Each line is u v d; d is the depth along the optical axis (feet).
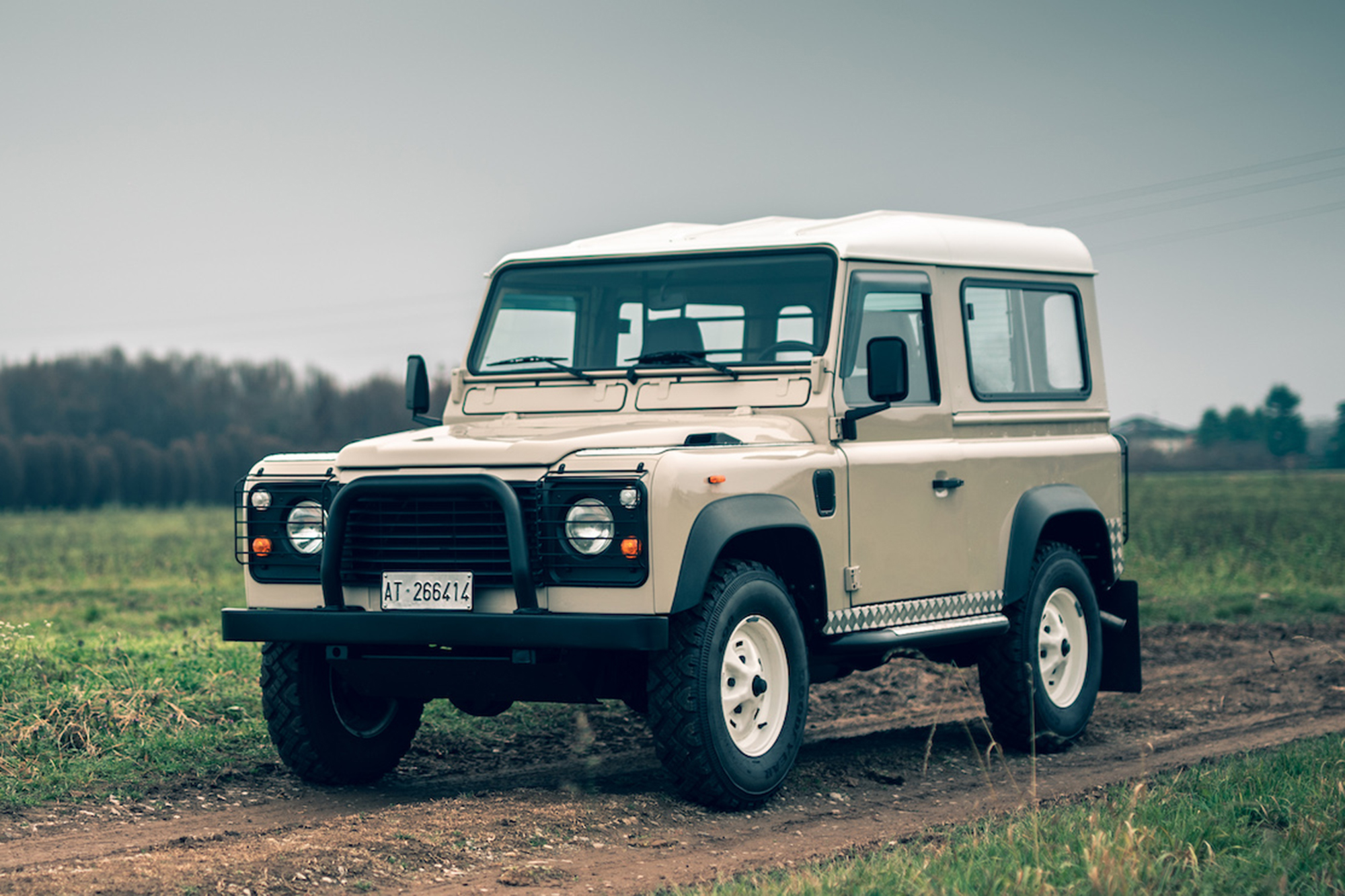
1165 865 14.88
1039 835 16.26
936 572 22.57
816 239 21.48
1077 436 26.66
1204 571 58.65
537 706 27.66
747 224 24.12
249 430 281.33
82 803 19.40
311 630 19.21
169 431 289.33
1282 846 15.69
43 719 23.22
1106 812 17.44
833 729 27.48
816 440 20.66
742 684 19.40
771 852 17.30
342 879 15.51
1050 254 26.48
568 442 18.65
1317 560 62.95
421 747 24.09
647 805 19.35
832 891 14.17
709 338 21.67
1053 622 25.46
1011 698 24.26
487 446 18.81
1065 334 26.71
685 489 18.08
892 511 21.68
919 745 25.22
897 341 19.83
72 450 256.52
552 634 17.80
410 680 19.81
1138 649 27.37
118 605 51.01
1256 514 112.06
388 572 18.97
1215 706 29.32
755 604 19.33
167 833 17.90
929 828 18.54
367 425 276.62
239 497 20.48
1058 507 25.03
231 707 25.54
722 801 19.04
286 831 17.84
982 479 23.63
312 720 20.76
